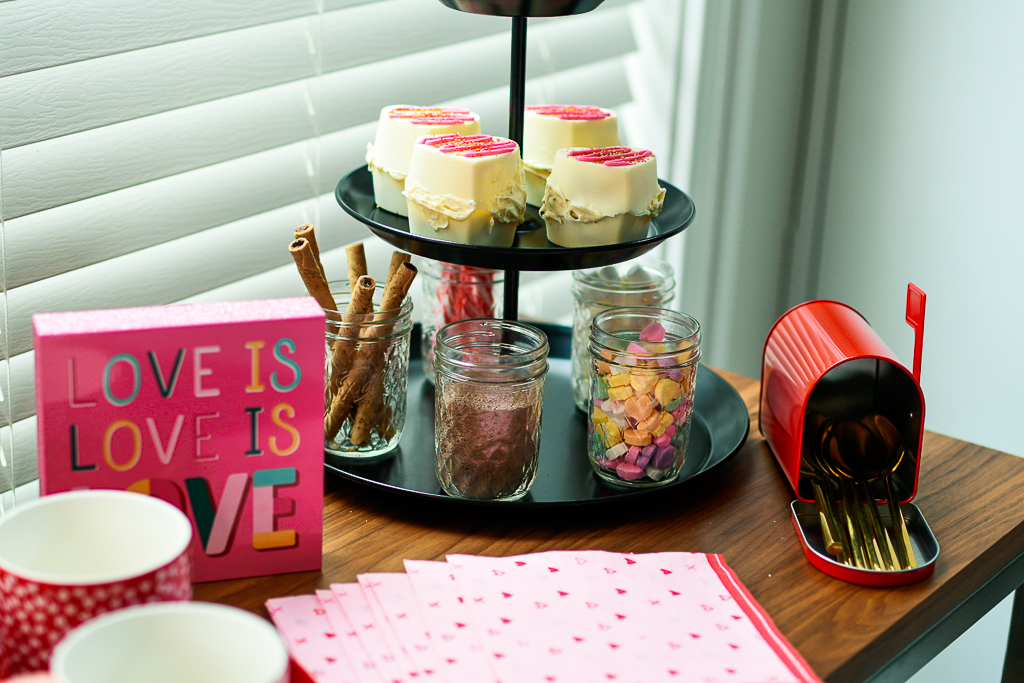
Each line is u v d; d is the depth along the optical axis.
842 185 1.61
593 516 0.73
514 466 0.72
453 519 0.72
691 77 1.40
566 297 1.44
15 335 0.82
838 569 0.66
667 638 0.57
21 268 0.80
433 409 0.90
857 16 1.52
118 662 0.42
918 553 0.70
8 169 0.78
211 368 0.58
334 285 0.82
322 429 0.62
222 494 0.61
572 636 0.57
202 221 0.93
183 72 0.88
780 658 0.55
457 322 0.75
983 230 1.44
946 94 1.44
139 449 0.58
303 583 0.63
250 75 0.93
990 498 0.79
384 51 1.07
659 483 0.76
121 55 0.83
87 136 0.83
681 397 0.74
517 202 0.78
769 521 0.73
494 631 0.57
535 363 0.71
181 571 0.49
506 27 1.21
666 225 0.84
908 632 0.63
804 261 1.71
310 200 1.06
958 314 1.50
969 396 1.51
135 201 0.88
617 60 1.41
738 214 1.57
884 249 1.58
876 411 0.80
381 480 0.75
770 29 1.48
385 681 0.52
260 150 0.97
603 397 0.75
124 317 0.58
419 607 0.59
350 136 1.09
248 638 0.43
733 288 1.63
